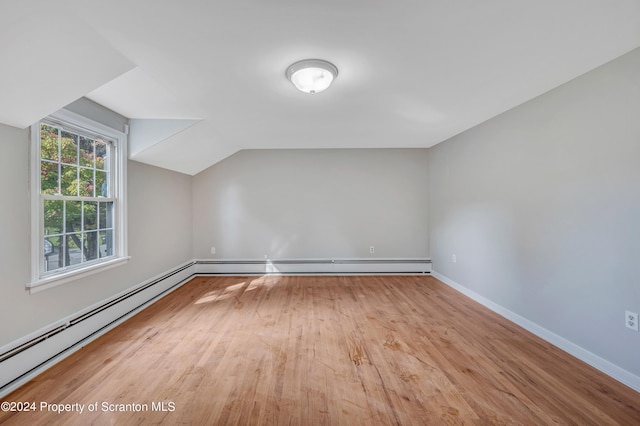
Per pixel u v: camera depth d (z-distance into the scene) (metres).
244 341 2.65
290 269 5.10
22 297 2.04
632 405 1.77
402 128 3.67
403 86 2.38
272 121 3.34
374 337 2.73
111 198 3.02
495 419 1.67
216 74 2.14
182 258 4.67
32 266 2.11
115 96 2.61
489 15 1.49
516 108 2.94
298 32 1.62
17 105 1.85
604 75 2.07
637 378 1.90
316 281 4.73
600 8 1.44
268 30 1.60
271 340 2.67
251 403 1.81
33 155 2.14
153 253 3.81
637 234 1.89
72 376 2.08
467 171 3.87
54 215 2.37
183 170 4.48
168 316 3.25
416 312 3.37
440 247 4.71
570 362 2.26
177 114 3.09
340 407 1.78
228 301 3.76
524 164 2.85
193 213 5.07
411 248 5.10
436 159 4.79
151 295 3.70
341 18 1.50
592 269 2.19
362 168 5.10
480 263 3.63
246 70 2.08
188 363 2.27
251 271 5.09
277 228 5.11
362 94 2.54
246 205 5.11
